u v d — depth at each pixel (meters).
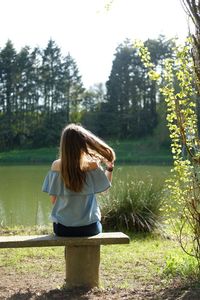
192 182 4.55
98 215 4.18
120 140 65.94
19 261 5.89
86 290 4.11
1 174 31.72
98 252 4.20
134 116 67.44
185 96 4.59
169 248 6.70
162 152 53.41
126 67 68.81
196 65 4.47
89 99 73.94
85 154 4.12
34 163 50.38
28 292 4.21
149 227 8.28
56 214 4.14
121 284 4.57
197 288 4.06
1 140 67.88
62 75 72.00
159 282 4.53
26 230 8.48
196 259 4.81
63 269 5.45
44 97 70.94
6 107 69.38
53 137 68.69
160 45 52.56
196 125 4.55
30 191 18.45
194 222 4.56
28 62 70.81
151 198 8.72
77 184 4.02
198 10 4.42
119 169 10.49
